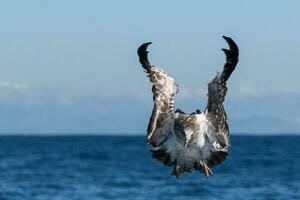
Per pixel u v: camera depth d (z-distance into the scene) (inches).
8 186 1674.5
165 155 324.5
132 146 4958.2
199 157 323.6
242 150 4119.1
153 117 323.3
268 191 1563.7
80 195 1491.1
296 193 1523.1
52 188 1633.9
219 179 1840.6
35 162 2682.1
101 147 4739.2
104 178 1903.3
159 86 321.7
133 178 1893.5
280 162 2618.1
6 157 3085.6
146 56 319.3
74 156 3189.0
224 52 314.3
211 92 323.6
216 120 323.0
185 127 319.6
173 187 1637.6
